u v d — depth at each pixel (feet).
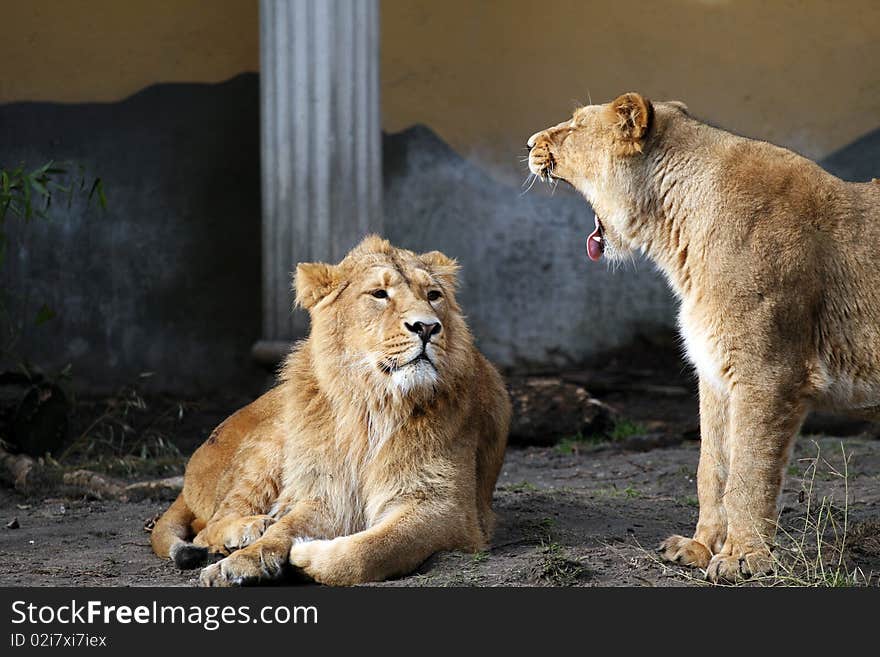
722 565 23.16
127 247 57.62
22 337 56.29
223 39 58.49
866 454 38.60
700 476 25.23
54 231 56.80
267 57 50.31
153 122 57.98
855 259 23.81
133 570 25.52
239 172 58.70
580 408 46.80
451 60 60.85
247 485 25.99
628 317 61.87
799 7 61.26
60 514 33.65
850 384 24.12
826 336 23.88
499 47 61.16
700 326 23.99
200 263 58.34
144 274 57.77
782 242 23.53
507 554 25.34
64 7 57.16
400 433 24.67
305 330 50.14
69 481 36.70
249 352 58.44
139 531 30.60
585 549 26.05
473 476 25.66
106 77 57.57
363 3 49.70
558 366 61.36
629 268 61.87
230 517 25.46
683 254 24.85
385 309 24.57
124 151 57.67
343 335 25.02
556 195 61.72
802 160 24.81
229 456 27.14
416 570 24.03
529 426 46.16
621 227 25.99
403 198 60.54
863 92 61.16
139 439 47.62
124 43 57.72
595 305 61.82
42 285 56.65
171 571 25.26
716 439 24.99
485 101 61.16
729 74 61.52
